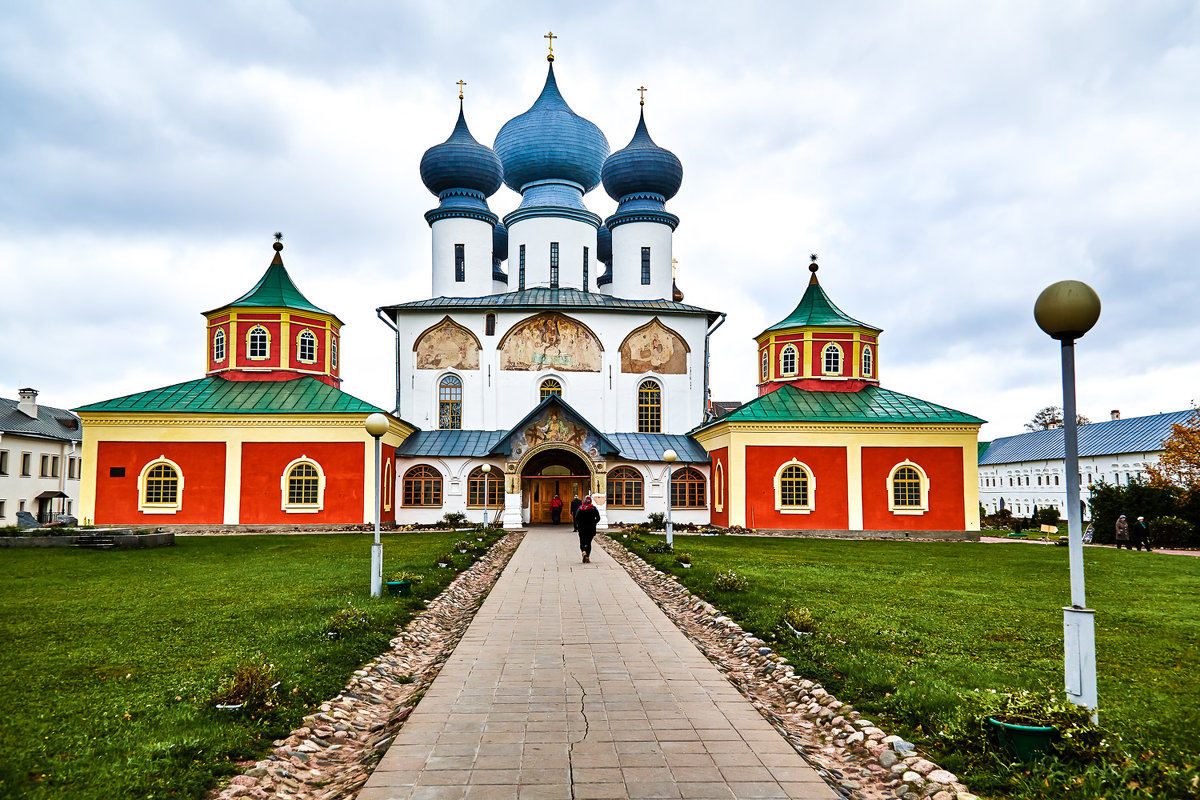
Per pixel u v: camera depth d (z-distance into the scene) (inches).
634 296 2032.5
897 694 363.9
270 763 297.9
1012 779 264.4
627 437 1830.7
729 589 682.2
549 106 2105.1
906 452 1594.5
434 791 272.7
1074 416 310.7
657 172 2034.9
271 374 1669.5
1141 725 329.1
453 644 522.0
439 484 1712.6
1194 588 767.1
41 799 251.4
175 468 1526.8
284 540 1241.4
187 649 458.6
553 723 347.9
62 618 553.9
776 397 1676.9
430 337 1859.0
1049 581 812.6
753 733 335.9
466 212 2018.9
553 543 1221.1
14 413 2226.9
